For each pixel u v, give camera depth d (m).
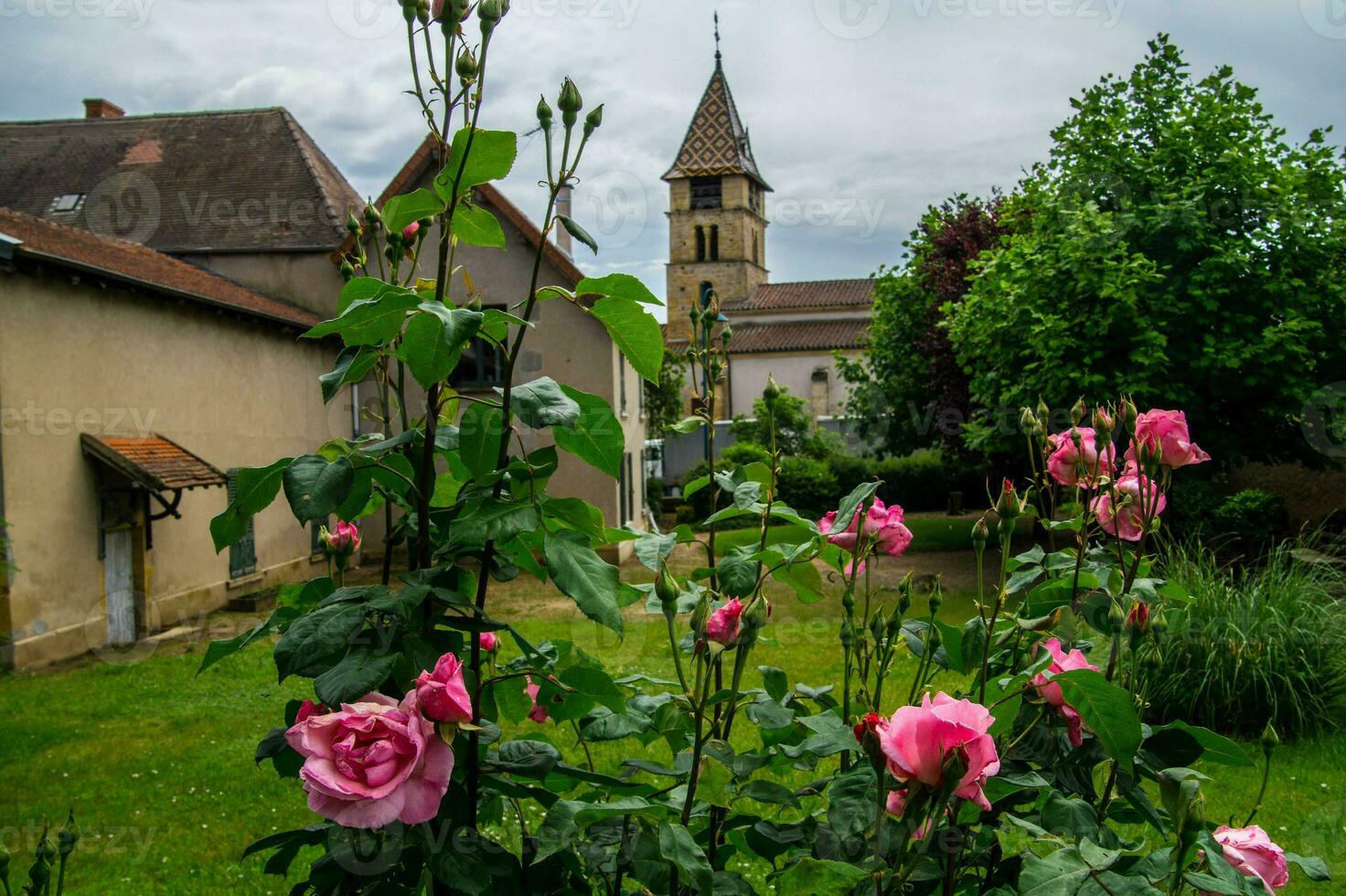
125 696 7.23
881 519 1.71
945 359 14.91
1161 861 1.24
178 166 17.19
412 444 1.53
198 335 12.02
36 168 17.42
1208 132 9.49
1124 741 1.32
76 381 9.84
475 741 1.40
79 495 9.81
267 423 13.66
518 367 14.04
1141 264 9.17
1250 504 10.09
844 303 35.72
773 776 3.24
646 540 1.67
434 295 1.65
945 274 15.49
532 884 1.43
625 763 1.69
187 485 10.38
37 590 9.17
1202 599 5.87
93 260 10.55
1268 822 4.02
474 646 1.45
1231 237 9.29
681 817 1.41
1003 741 1.51
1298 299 9.19
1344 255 9.39
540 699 1.62
